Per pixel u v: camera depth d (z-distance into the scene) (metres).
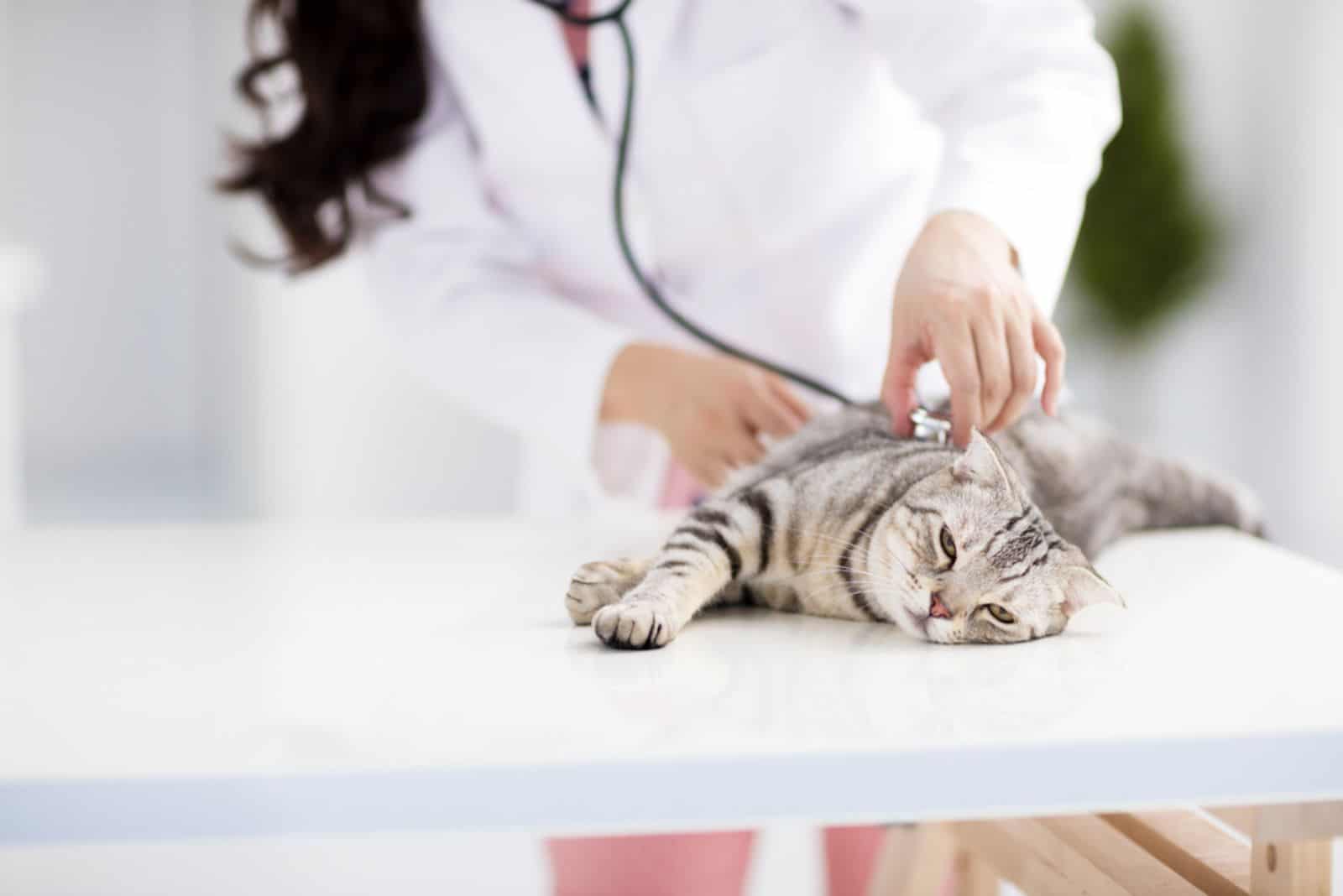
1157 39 3.47
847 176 1.28
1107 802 0.60
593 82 1.27
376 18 1.29
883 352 1.33
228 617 0.88
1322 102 3.42
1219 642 0.80
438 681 0.71
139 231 4.67
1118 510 1.13
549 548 1.12
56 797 0.57
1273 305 3.60
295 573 1.03
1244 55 3.56
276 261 1.53
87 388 4.72
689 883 1.27
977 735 0.61
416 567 1.05
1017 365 0.86
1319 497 3.50
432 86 1.40
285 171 1.37
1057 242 1.01
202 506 4.13
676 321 1.28
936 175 1.16
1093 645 0.79
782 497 0.89
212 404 4.46
